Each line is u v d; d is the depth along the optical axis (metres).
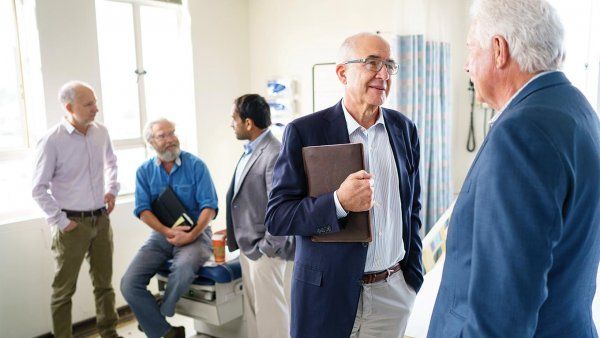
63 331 2.71
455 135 3.72
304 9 3.83
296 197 1.46
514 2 0.86
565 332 0.84
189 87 3.77
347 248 1.40
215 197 2.90
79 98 2.63
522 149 0.77
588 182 0.79
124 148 3.47
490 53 0.91
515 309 0.76
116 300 3.30
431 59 3.23
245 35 4.13
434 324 0.99
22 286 2.83
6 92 2.89
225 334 2.92
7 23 2.87
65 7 2.93
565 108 0.81
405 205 1.56
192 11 3.70
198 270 2.69
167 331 2.72
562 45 0.87
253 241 2.41
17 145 2.95
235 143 4.11
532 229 0.75
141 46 3.53
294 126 1.50
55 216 2.59
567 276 0.82
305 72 3.89
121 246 3.30
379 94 1.43
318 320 1.42
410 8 3.08
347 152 1.37
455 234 0.94
